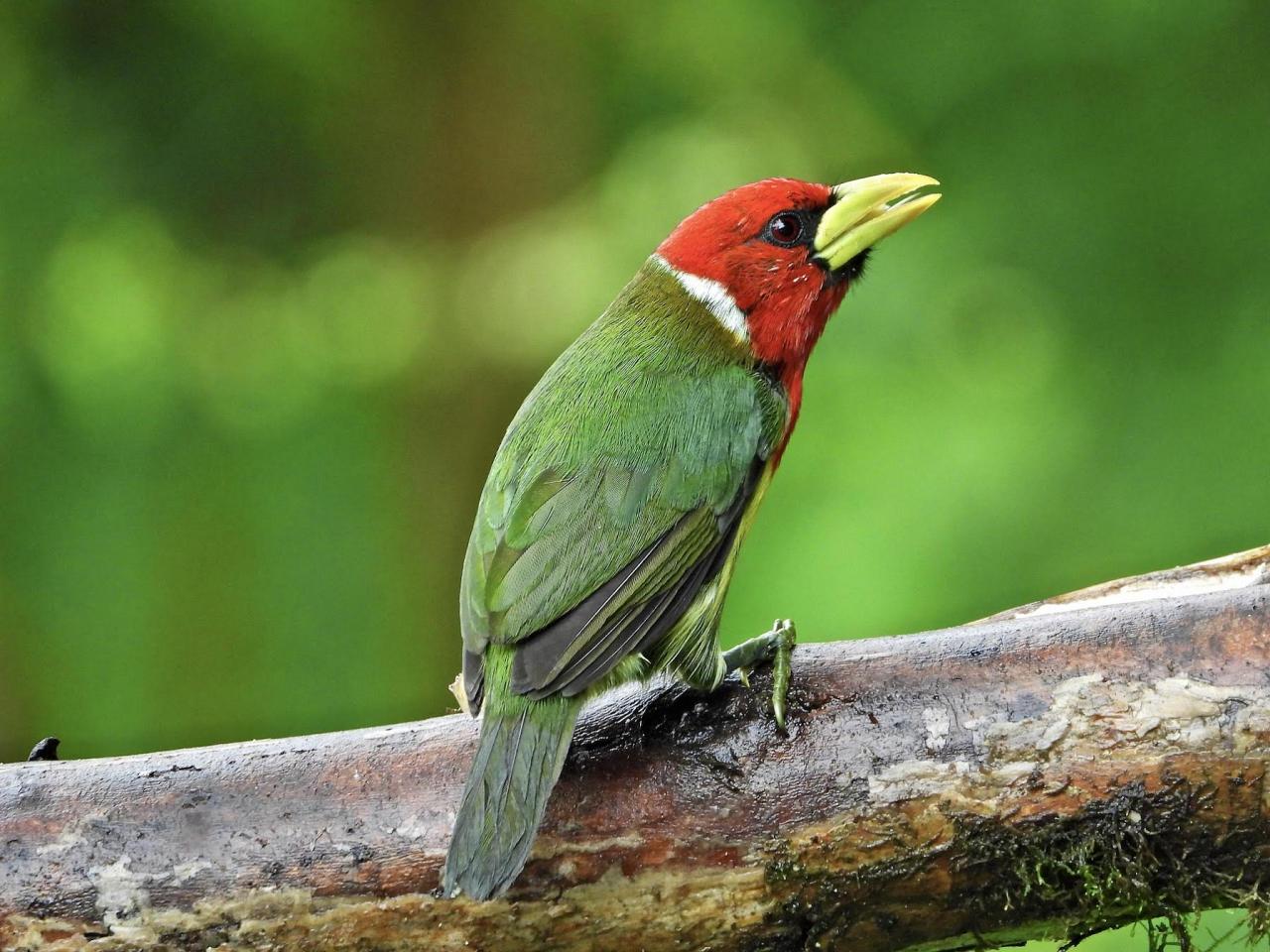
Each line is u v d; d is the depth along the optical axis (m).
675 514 6.11
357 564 14.35
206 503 14.16
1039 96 13.47
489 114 15.09
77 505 13.83
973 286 13.00
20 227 13.91
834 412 12.71
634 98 15.07
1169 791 5.44
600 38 14.71
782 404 6.77
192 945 5.55
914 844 5.54
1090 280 13.16
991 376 12.84
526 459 6.24
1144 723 5.46
